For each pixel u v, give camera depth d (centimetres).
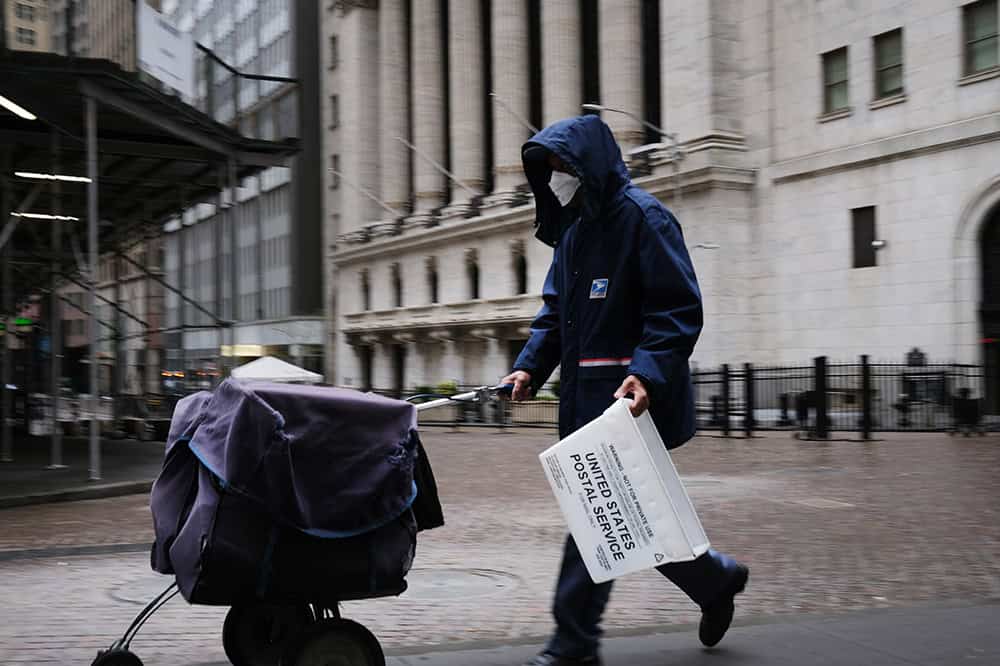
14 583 693
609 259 402
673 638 474
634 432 364
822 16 3216
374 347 5719
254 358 6588
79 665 480
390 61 5644
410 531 370
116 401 2650
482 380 4700
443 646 480
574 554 404
